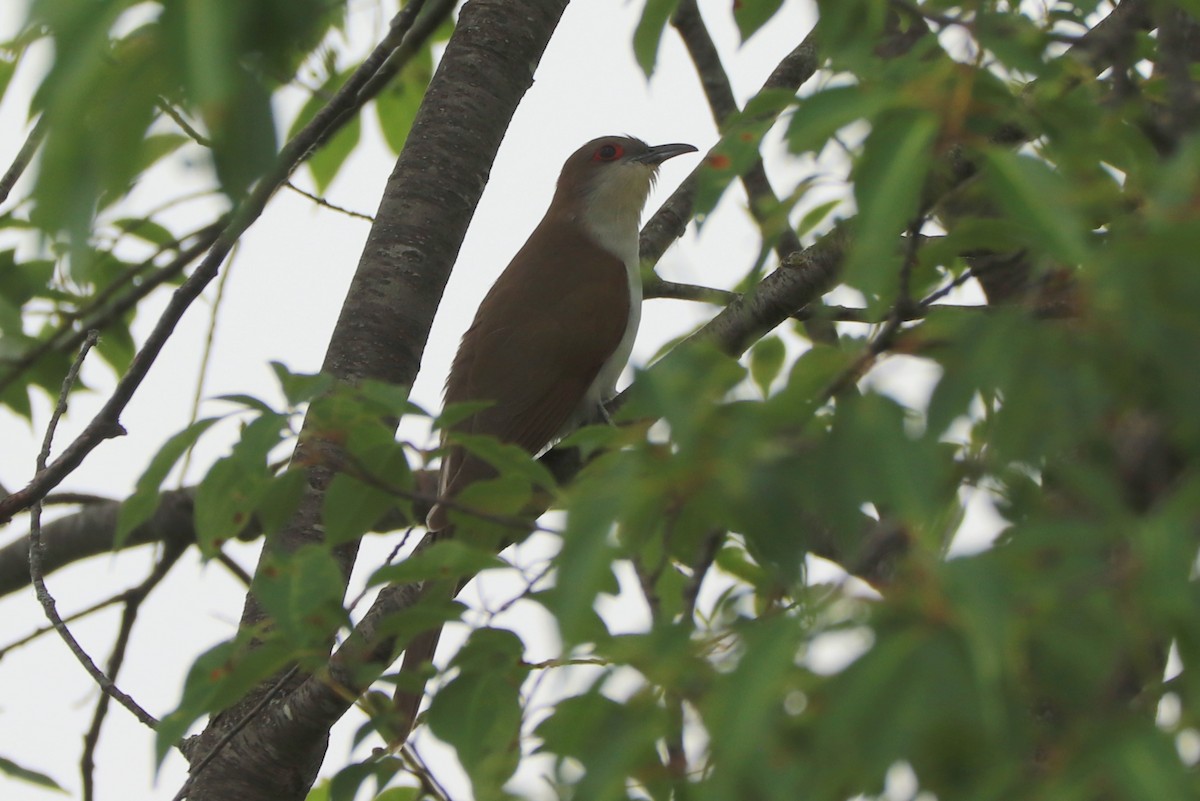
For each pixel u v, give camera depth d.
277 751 7.68
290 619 4.68
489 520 5.11
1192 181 3.37
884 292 4.46
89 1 2.67
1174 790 2.88
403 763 5.28
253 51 2.61
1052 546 3.38
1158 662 3.80
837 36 4.68
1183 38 5.30
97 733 9.48
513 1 10.08
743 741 3.18
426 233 9.40
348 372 8.98
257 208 4.90
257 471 5.18
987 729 3.10
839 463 3.67
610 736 4.14
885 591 3.41
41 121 2.71
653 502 4.20
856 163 3.82
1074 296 3.82
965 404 3.53
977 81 3.82
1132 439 3.94
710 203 4.52
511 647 4.96
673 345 6.84
